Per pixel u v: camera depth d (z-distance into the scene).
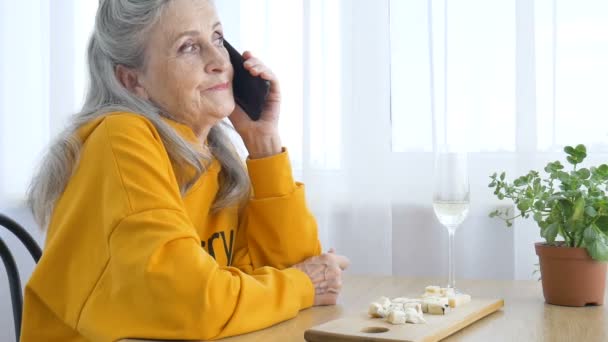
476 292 1.34
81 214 1.12
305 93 2.20
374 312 1.03
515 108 2.04
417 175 2.15
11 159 2.43
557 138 2.01
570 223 1.18
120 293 1.02
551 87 2.01
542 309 1.18
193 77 1.24
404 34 2.15
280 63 2.25
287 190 1.41
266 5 2.25
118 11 1.25
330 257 1.28
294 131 2.25
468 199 1.27
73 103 2.39
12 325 2.40
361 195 2.18
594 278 1.18
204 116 1.28
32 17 2.45
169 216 1.06
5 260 1.56
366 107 2.18
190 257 1.02
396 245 2.17
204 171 1.28
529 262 2.02
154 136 1.19
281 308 1.11
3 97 2.43
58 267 1.13
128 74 1.28
